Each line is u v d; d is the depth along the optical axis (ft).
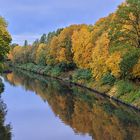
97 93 216.54
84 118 139.74
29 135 112.06
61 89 245.24
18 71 464.24
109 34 173.99
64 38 349.20
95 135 111.24
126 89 178.91
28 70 487.61
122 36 166.50
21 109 160.86
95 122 131.34
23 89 245.65
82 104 175.63
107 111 153.17
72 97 202.39
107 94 201.26
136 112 148.77
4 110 157.48
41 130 119.44
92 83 245.24
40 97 203.21
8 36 226.79
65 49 344.28
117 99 179.93
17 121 133.49
